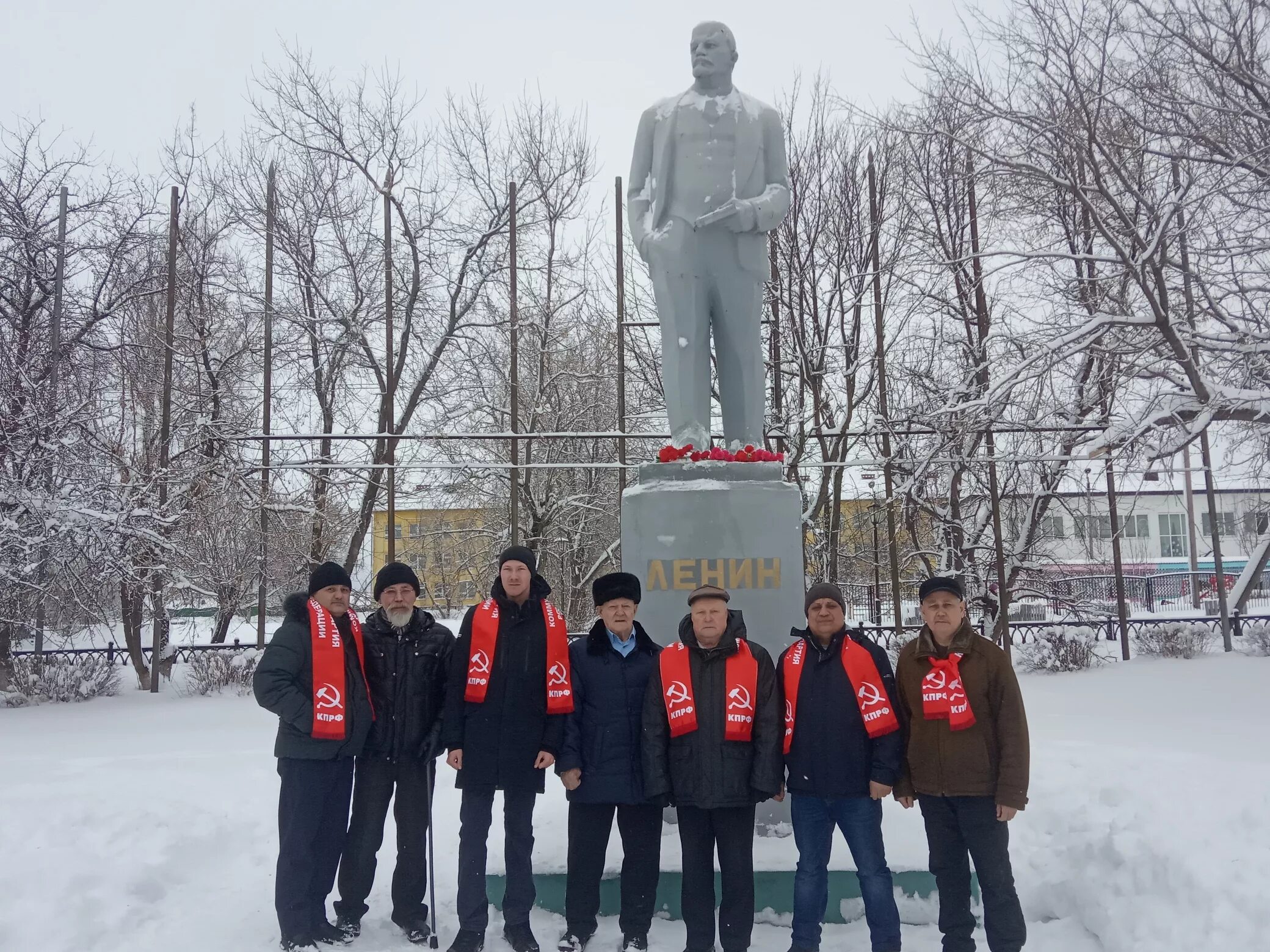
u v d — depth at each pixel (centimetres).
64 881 478
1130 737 784
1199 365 1021
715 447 604
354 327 1759
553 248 1927
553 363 2102
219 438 1264
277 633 457
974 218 1280
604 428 2094
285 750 446
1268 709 913
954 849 413
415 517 2883
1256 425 1030
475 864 438
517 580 455
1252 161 945
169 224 1518
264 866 553
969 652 414
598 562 2023
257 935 453
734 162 606
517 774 441
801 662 432
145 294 1452
